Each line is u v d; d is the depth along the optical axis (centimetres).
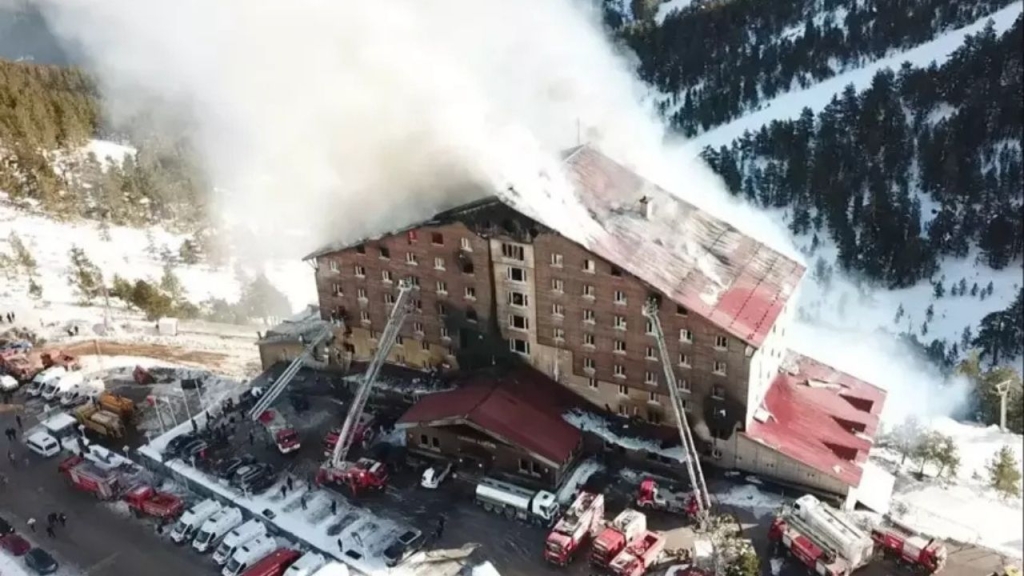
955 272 13875
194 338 9825
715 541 6038
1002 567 6066
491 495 6769
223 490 7112
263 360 8869
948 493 6956
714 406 6919
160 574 6391
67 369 9050
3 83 15500
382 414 7950
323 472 7144
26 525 6944
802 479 6788
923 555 5962
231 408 8181
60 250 12212
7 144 14538
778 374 7688
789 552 6194
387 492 7062
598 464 7200
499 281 7400
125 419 8112
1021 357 11425
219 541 6644
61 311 10344
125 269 12000
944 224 14338
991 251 13812
